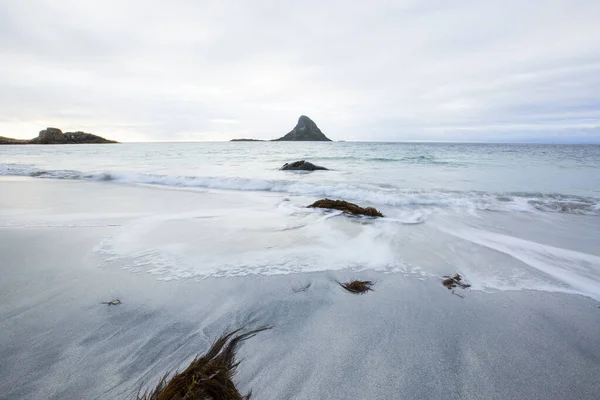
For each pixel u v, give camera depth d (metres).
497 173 16.66
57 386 2.00
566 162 24.56
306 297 3.23
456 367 2.25
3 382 2.02
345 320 2.82
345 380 2.10
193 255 4.36
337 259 4.30
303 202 8.49
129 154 36.72
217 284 3.49
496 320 2.89
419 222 6.52
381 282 3.63
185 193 10.04
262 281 3.58
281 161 26.05
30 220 6.22
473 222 6.61
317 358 2.31
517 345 2.52
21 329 2.60
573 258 4.53
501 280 3.76
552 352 2.44
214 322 2.76
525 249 4.90
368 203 8.80
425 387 2.06
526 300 3.28
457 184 12.41
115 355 2.31
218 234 5.37
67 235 5.21
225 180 11.80
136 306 3.00
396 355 2.36
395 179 14.01
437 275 3.87
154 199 8.85
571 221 6.78
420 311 3.01
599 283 3.72
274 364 2.24
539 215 7.32
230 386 2.00
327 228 5.86
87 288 3.35
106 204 8.03
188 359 2.28
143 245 4.76
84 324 2.69
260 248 4.68
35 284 3.43
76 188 10.95
